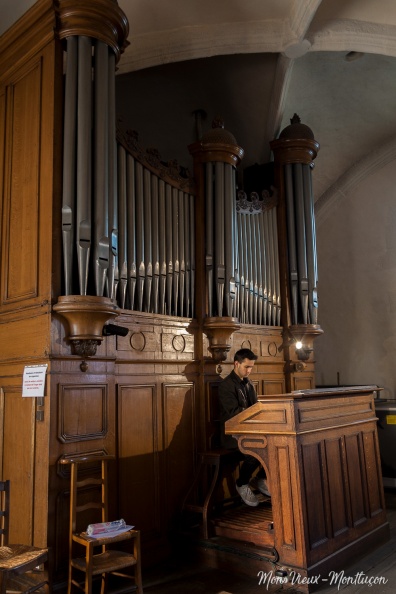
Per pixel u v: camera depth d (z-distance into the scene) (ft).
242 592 11.16
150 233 14.51
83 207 11.64
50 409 11.03
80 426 11.63
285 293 19.26
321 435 12.26
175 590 11.39
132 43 17.28
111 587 11.42
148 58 17.78
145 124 21.90
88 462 11.71
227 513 14.05
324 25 18.01
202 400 15.43
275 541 11.55
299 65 20.85
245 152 23.71
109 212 12.17
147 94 20.86
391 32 17.84
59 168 11.96
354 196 26.16
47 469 10.86
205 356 15.75
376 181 25.53
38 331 11.50
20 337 12.04
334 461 12.60
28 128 12.82
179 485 14.40
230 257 16.16
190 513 14.49
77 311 11.18
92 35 12.39
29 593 9.21
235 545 12.46
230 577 12.03
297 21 17.17
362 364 25.25
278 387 18.72
